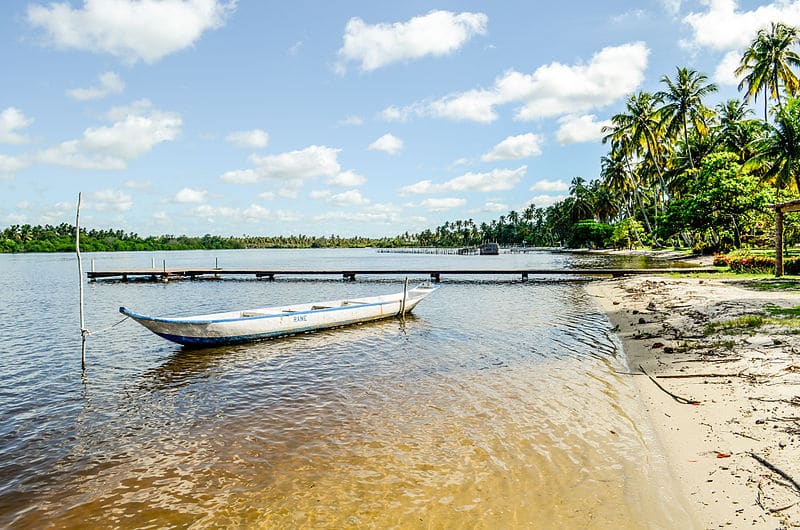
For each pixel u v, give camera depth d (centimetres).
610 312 2069
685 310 1764
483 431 812
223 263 8525
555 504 583
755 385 870
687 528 511
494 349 1424
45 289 3697
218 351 1498
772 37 4219
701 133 5156
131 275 4800
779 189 3875
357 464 715
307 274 4769
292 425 880
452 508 588
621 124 6162
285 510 603
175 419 932
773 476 573
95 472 723
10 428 898
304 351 1486
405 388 1070
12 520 606
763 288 2123
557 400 951
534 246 15512
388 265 7162
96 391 1116
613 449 718
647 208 8600
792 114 3516
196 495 649
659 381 995
